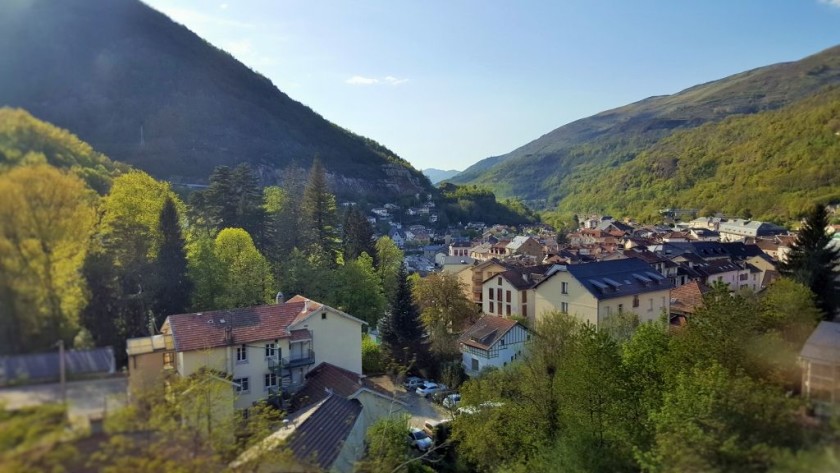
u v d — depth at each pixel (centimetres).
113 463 586
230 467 827
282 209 5172
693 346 1388
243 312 2455
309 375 2544
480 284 5550
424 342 3797
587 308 3728
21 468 509
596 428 1641
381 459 1659
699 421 1045
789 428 866
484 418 2239
